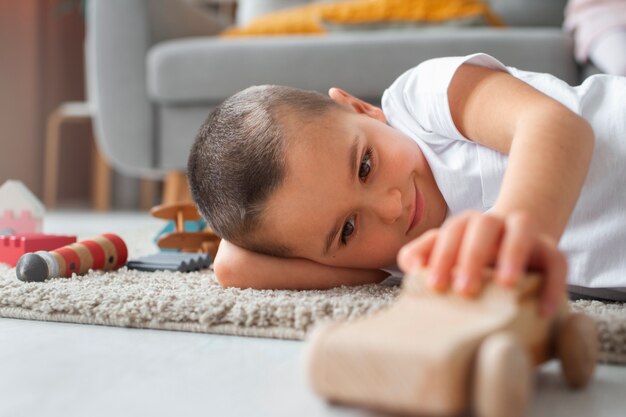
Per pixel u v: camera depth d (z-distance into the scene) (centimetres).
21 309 82
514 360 40
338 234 84
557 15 222
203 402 50
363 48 193
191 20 231
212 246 125
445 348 41
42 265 94
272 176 82
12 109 376
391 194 84
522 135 69
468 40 187
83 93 423
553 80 90
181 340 70
